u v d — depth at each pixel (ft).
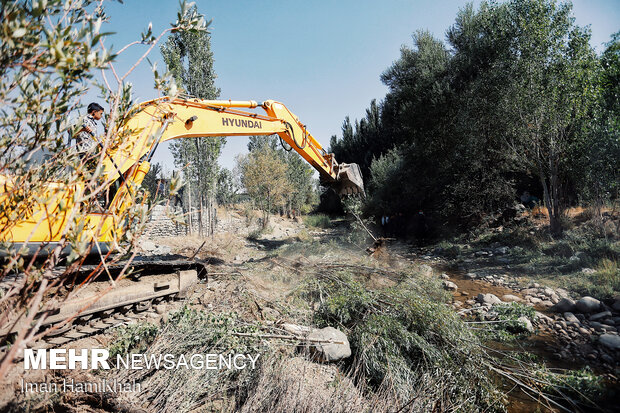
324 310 17.13
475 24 56.80
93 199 6.17
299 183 100.42
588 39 34.42
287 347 13.20
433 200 59.31
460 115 49.55
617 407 11.66
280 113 25.18
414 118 60.18
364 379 12.12
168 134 18.22
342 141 120.67
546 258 31.17
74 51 4.96
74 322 12.69
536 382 12.98
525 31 37.47
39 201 5.68
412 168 63.77
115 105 5.93
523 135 38.17
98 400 9.58
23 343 4.63
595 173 32.09
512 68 38.96
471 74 53.47
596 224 33.32
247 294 18.45
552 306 21.08
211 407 10.16
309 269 24.16
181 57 49.06
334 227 84.28
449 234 50.21
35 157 6.90
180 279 17.37
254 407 9.71
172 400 9.71
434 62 64.39
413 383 12.30
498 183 46.96
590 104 33.78
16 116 5.88
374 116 109.81
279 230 72.74
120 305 13.88
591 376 12.68
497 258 34.30
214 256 32.78
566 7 35.88
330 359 13.12
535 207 46.75
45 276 5.38
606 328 17.60
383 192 70.38
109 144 6.64
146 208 6.00
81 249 5.28
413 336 14.20
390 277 22.58
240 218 75.87
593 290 22.49
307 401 9.87
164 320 13.64
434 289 21.18
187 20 6.37
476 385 12.41
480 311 20.34
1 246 5.59
